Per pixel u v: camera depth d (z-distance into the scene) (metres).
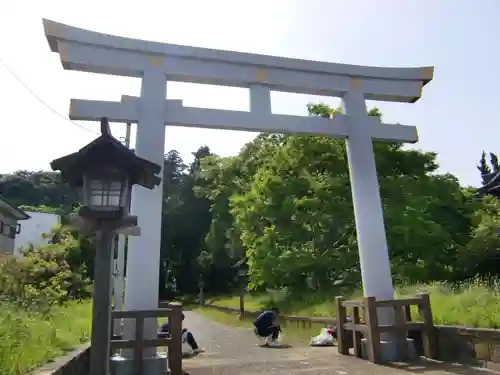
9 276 11.72
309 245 17.52
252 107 9.49
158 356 7.51
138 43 8.87
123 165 4.86
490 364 7.41
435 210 18.86
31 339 6.43
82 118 8.48
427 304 8.88
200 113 9.07
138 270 7.86
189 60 9.20
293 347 12.77
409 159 17.86
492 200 23.39
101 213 4.70
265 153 22.52
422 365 8.07
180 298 51.50
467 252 18.81
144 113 8.66
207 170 37.00
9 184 56.75
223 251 41.62
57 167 4.95
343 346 10.00
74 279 22.83
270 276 17.62
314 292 17.98
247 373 8.06
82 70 8.82
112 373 7.25
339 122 10.06
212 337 17.22
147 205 8.16
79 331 9.08
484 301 9.27
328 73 10.14
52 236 27.72
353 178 9.94
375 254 9.48
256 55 9.60
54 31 8.41
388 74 10.52
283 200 17.09
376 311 8.81
